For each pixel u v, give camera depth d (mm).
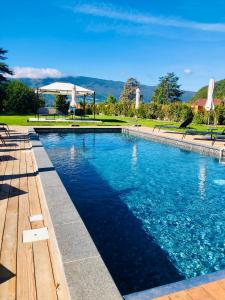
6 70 34594
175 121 24547
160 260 3611
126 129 17344
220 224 4723
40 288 2385
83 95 24172
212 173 8047
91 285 2143
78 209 5254
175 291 2248
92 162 9297
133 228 4512
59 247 2645
